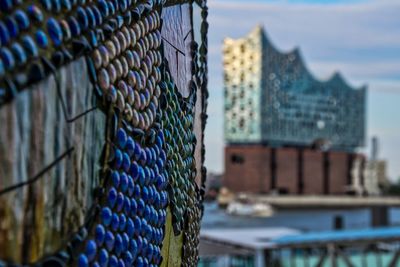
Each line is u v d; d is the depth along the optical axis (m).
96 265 4.72
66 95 4.26
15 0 3.89
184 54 7.68
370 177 199.25
